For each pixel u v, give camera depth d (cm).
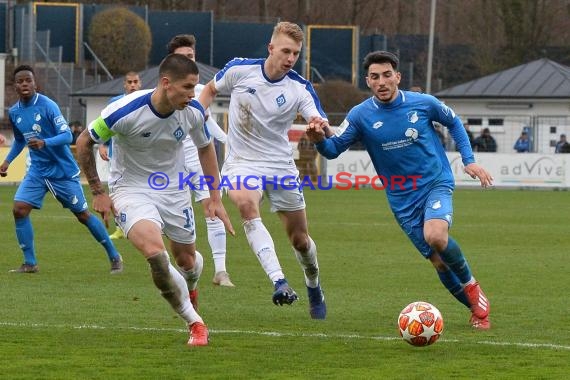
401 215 2769
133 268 4009
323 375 2114
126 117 2356
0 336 2511
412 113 2708
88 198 8044
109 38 15300
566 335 2589
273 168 2827
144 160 2462
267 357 2286
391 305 3108
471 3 19638
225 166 2880
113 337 2506
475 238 5406
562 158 10112
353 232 5669
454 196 9025
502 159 10212
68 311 2911
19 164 9938
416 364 2227
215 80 2866
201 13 16400
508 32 17625
